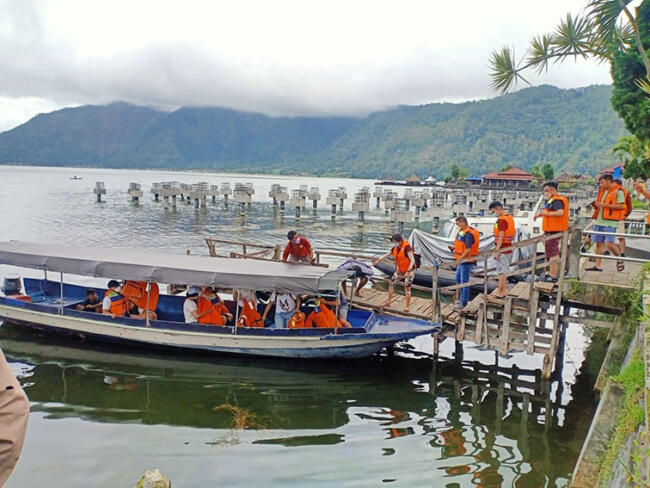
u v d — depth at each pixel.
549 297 11.58
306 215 51.38
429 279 19.89
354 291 14.12
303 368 11.61
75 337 12.99
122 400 9.88
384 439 8.59
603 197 11.38
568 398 10.43
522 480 7.37
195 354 12.08
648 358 5.67
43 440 8.22
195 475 7.30
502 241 11.45
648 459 4.08
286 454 7.98
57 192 73.94
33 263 12.46
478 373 11.68
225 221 43.41
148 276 11.53
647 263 10.20
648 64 8.31
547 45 9.39
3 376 1.82
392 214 44.19
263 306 13.29
